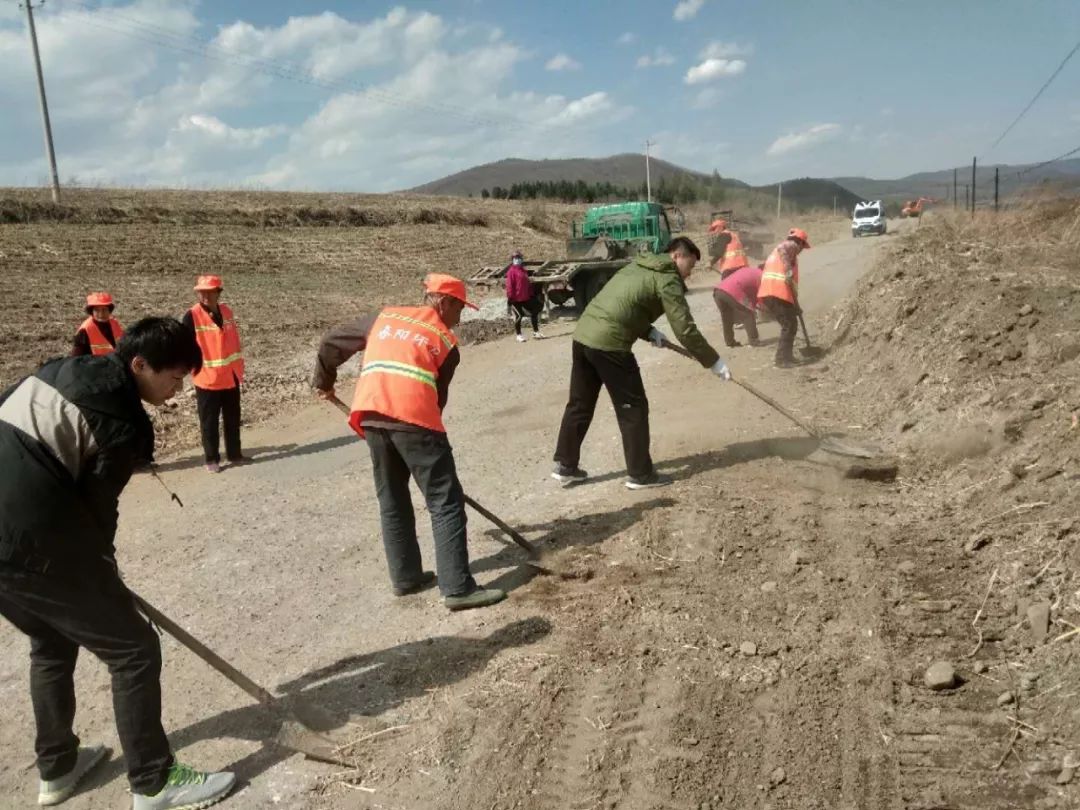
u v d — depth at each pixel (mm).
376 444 4617
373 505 6594
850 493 5641
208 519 6582
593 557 5008
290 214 31734
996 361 6562
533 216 41531
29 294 17578
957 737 3330
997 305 7262
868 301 10102
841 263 21578
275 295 20750
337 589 5055
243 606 4918
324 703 3834
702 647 4035
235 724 3766
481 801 3199
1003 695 3475
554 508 5914
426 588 4945
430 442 4516
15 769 3602
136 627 3172
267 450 8812
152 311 17188
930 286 8734
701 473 6250
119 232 25359
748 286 11281
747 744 3404
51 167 26562
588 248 19984
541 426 8586
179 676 4184
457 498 4598
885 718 3477
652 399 8906
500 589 4754
